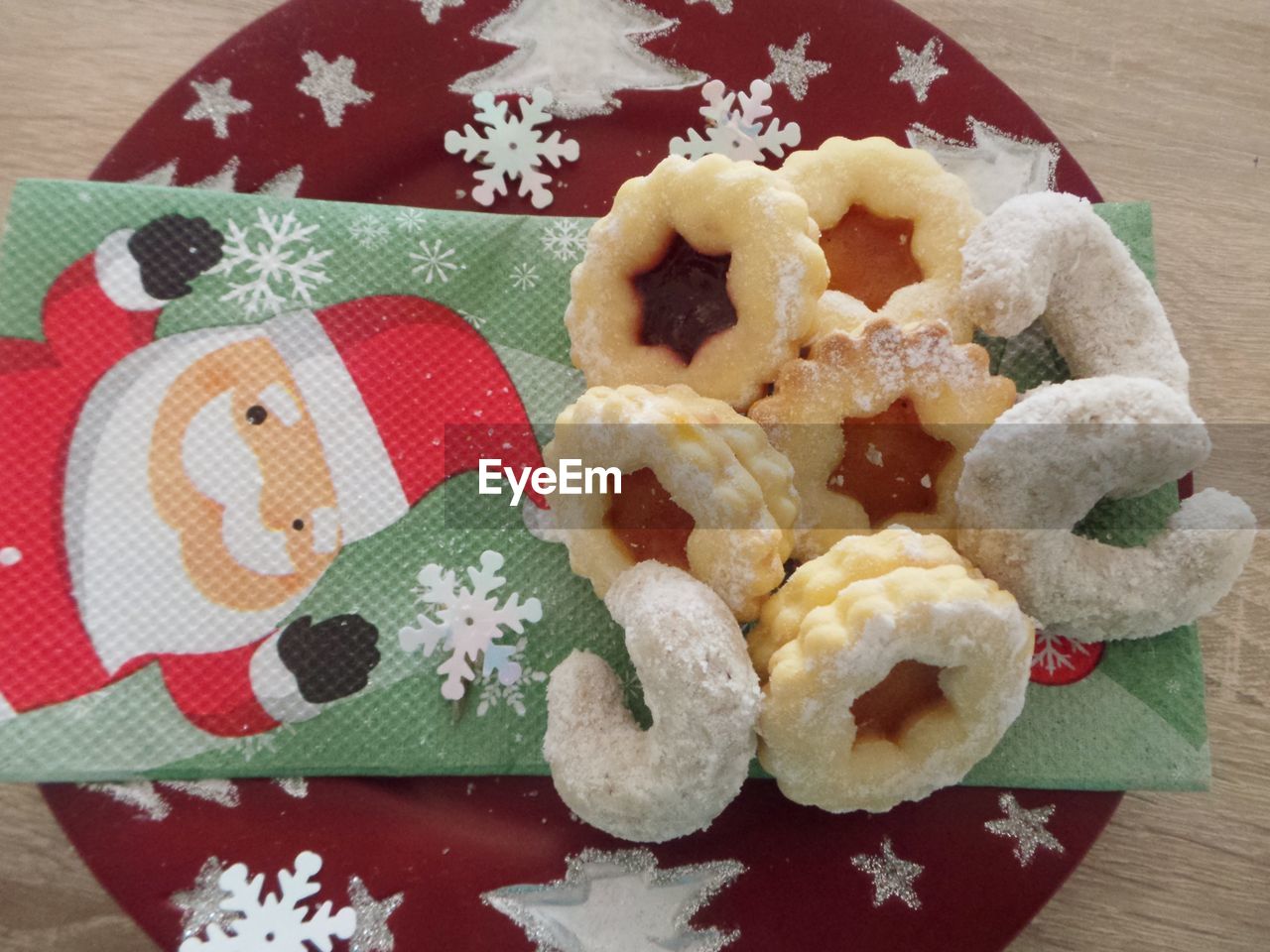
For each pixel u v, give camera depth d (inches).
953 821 9.8
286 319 10.3
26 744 9.4
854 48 11.1
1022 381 10.4
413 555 10.1
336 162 10.7
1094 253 9.7
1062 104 11.9
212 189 10.5
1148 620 9.5
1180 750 9.9
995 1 11.9
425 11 10.9
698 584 8.9
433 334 10.4
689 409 9.1
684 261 9.8
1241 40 12.0
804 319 9.3
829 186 10.2
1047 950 10.4
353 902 9.4
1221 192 11.8
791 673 8.5
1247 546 9.4
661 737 8.5
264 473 10.1
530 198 11.0
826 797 9.0
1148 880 10.6
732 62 11.0
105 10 11.4
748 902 9.5
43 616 9.7
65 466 9.9
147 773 9.5
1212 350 11.5
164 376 10.1
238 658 9.7
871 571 8.9
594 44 11.0
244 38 10.6
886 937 9.5
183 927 9.2
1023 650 8.6
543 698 9.8
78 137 11.3
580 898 9.5
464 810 9.7
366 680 9.8
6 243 10.1
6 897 10.1
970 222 10.1
